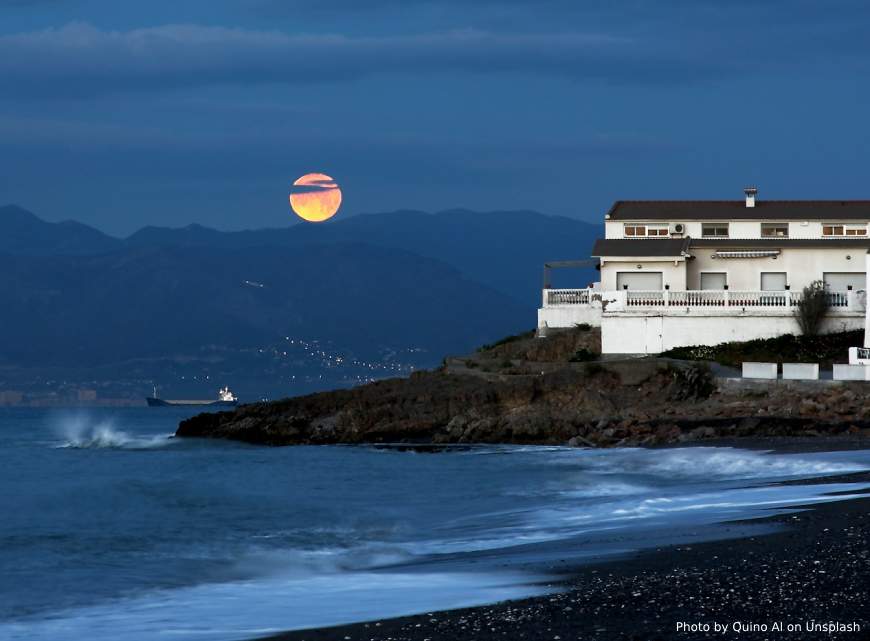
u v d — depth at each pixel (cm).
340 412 9425
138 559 3747
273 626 2625
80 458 8956
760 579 2733
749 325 9562
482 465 6944
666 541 3481
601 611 2495
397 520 4638
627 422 8281
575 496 5162
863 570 2786
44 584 3341
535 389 8969
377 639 2375
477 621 2481
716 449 6888
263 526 4506
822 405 7956
